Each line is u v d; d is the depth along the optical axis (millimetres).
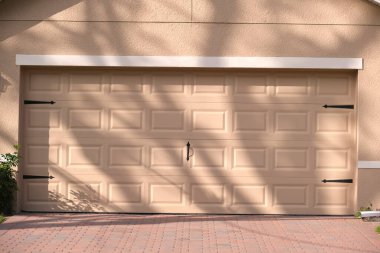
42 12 11969
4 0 11922
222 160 12188
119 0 11969
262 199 12172
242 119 12180
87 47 11961
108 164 12180
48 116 12180
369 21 11969
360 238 10242
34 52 11969
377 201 11984
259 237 10250
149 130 12172
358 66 11938
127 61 11953
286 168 12172
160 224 11148
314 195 12164
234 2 11961
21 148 12133
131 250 9352
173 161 12172
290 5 11961
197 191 12172
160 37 11961
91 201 12172
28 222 11148
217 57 11953
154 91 12172
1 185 11562
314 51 11969
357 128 11984
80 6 11977
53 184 12180
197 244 9734
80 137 12172
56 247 9445
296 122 12172
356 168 12000
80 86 12180
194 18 11961
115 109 12172
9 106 11961
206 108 12172
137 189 12188
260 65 11938
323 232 10656
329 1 11969
